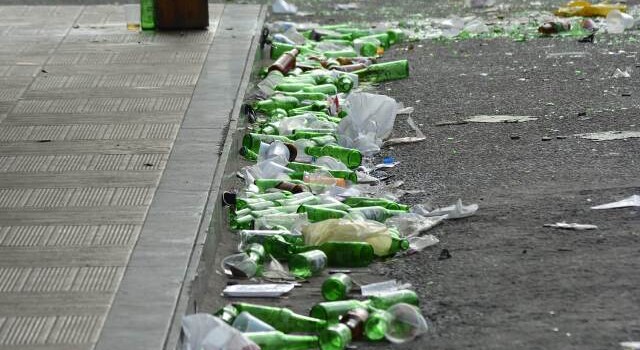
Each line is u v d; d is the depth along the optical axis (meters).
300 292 10.88
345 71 19.36
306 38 22.08
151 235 11.21
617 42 21.41
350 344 9.62
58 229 11.44
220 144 14.10
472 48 21.53
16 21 22.14
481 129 16.11
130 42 20.12
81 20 22.14
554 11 24.86
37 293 9.95
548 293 10.44
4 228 11.50
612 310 9.99
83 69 18.22
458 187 13.67
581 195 12.97
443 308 10.25
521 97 17.72
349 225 11.69
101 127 15.01
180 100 16.23
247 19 21.97
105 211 11.91
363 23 24.11
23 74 17.94
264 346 9.50
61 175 13.12
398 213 12.62
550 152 14.79
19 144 14.38
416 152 15.28
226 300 10.73
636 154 14.46
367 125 15.77
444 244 11.83
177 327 9.31
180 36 20.55
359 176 14.21
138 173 13.09
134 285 10.06
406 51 21.59
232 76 17.55
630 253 11.25
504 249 11.55
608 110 16.67
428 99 17.98
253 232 11.82
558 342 9.41
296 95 17.59
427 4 26.23
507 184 13.61
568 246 11.52
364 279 11.14
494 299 10.38
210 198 12.17
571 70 19.36
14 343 9.02
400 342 9.60
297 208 12.70
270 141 15.10
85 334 9.16
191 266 10.44
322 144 15.16
